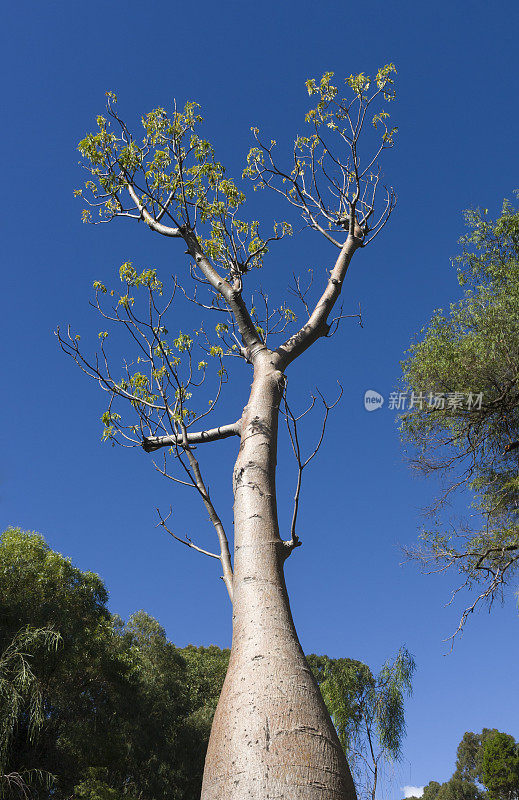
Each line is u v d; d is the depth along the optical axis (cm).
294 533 254
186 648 2542
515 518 959
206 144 452
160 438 336
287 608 230
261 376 316
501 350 903
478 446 955
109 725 1256
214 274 365
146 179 441
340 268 399
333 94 477
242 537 254
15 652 866
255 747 181
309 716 192
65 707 1192
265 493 266
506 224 1025
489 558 879
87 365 357
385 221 443
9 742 848
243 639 218
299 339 345
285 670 204
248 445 284
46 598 1136
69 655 1084
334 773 180
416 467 982
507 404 917
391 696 595
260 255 430
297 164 480
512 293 976
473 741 3516
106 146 455
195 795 1516
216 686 2003
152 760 1419
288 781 173
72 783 1091
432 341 995
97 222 452
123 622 1819
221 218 426
